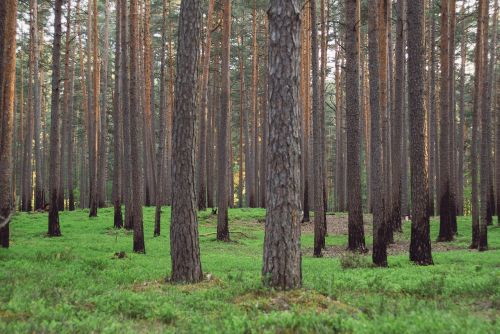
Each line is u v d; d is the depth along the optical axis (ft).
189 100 34.42
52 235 69.67
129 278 35.78
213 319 21.95
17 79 151.84
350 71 58.49
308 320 19.72
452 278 33.09
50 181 69.82
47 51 149.48
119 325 20.40
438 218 107.34
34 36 115.34
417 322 18.54
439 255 53.57
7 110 54.60
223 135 73.05
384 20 72.49
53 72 68.59
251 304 24.23
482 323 18.81
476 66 65.87
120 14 94.99
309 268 43.60
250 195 142.41
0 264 40.29
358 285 31.42
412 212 46.24
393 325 18.07
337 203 169.07
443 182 74.28
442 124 74.49
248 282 30.32
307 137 104.88
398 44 76.18
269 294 25.95
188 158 34.27
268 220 27.35
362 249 59.72
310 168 109.50
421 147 45.62
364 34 126.52
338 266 45.27
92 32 126.11
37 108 119.14
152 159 131.54
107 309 24.32
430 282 31.19
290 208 27.02
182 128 34.27
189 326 20.93
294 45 27.40
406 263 45.60
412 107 45.93
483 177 59.67
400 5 75.10
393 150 81.15
